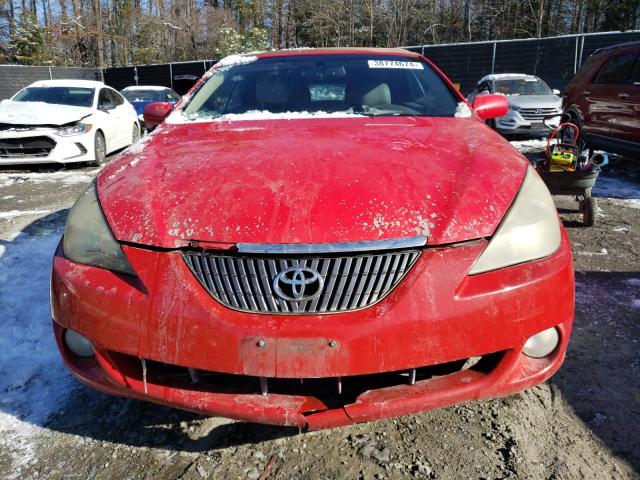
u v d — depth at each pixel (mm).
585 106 7469
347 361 1532
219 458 1864
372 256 1597
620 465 1799
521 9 34812
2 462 1856
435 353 1568
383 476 1767
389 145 2127
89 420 2072
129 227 1729
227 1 45219
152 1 45562
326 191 1732
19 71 24422
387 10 35812
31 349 2574
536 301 1640
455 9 36781
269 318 1562
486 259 1636
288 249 1581
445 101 2916
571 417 2047
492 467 1795
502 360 1670
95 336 1670
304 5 38219
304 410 1605
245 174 1870
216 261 1614
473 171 1880
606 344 2578
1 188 6652
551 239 1760
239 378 1653
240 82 3080
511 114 10094
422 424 2020
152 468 1824
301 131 2393
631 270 3557
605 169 7324
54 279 1805
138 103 13938
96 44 39781
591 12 31703
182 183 1863
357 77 3039
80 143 7926
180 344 1576
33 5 41906
